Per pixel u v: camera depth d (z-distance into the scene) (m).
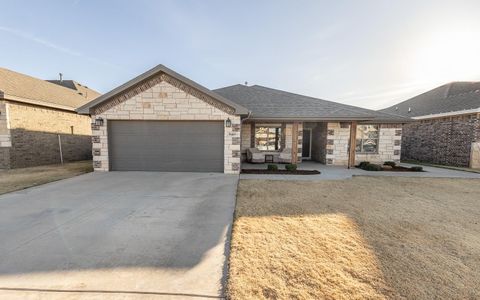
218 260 3.14
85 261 3.10
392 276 2.82
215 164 10.25
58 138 14.67
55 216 4.84
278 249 3.47
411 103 21.06
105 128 10.13
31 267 2.95
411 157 17.92
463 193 7.14
